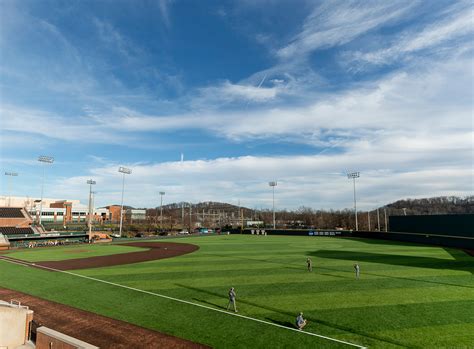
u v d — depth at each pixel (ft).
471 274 99.96
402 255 146.82
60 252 170.50
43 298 76.28
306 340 51.34
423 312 63.36
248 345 49.88
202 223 555.28
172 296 76.64
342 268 112.37
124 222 488.02
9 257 148.77
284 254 155.74
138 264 126.11
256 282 90.89
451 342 49.57
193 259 140.15
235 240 252.62
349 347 48.67
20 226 258.57
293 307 67.56
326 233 299.38
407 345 48.88
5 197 450.30
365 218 474.90
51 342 47.70
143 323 59.52
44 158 303.89
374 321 58.85
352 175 308.60
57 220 450.71
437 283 87.61
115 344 50.96
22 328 54.29
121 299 74.74
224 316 62.54
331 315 62.39
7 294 80.02
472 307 66.28
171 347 49.65
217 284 88.74
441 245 189.37
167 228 389.80
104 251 174.81
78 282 92.38
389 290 80.38
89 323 59.88
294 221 581.53
